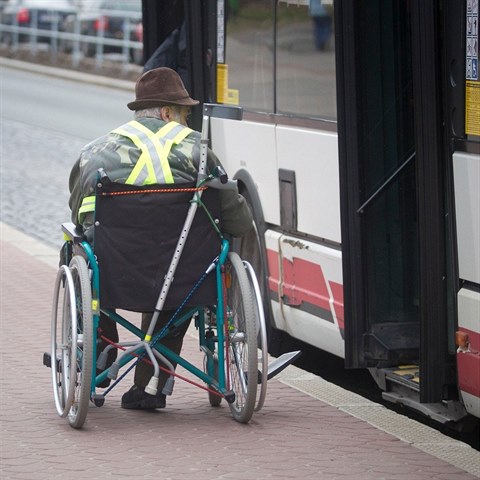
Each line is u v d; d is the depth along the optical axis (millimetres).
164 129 17141
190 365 17375
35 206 40531
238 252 23750
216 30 25156
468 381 16109
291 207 21156
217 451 15844
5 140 57438
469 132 15953
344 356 19281
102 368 16953
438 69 16406
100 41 91812
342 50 17938
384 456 15688
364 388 21641
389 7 18141
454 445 16219
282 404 18219
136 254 16688
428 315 16609
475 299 15906
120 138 17000
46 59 98625
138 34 90438
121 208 16609
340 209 18359
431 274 16562
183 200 16688
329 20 19734
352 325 18406
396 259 18578
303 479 14711
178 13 28891
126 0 94938
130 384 19281
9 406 17891
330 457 15625
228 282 17172
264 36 22422
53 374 17578
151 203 16594
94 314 16672
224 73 24672
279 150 21609
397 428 17016
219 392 17078
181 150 16906
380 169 18297
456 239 16328
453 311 16641
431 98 16359
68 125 63625
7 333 22594
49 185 45062
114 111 70500
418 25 16281
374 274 18516
